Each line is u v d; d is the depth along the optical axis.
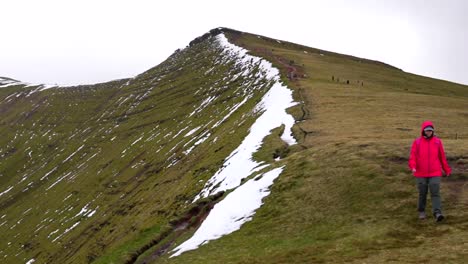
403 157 27.25
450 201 21.28
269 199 28.12
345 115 53.72
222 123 87.94
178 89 167.62
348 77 105.12
